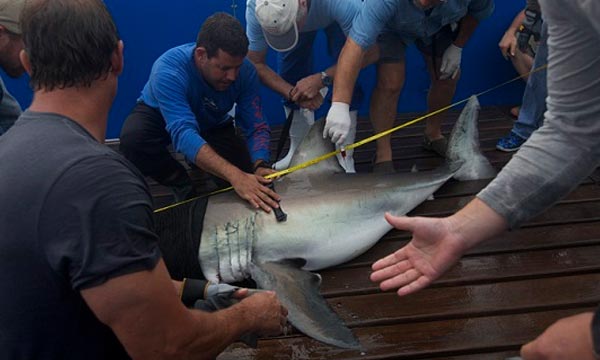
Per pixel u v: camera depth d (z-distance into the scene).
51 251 1.04
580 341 0.94
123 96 4.00
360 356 1.98
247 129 3.03
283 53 3.52
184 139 2.62
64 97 1.14
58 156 1.07
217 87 2.71
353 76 2.86
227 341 1.38
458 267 2.42
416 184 2.78
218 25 2.52
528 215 1.37
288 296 2.16
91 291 1.05
